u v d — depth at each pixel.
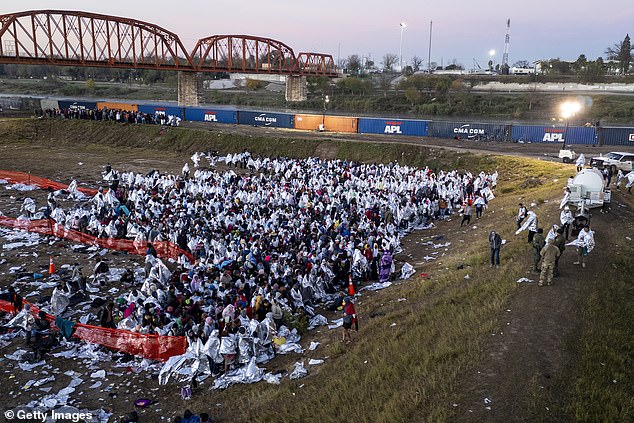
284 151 64.12
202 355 16.70
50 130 74.88
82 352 18.27
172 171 56.28
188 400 15.45
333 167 49.97
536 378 13.33
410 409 12.62
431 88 116.44
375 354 16.30
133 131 72.75
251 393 15.49
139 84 166.88
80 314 21.12
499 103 98.38
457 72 157.00
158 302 19.94
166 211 32.56
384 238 26.08
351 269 24.69
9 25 79.50
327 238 26.08
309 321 20.64
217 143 67.75
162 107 84.44
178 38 97.25
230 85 154.38
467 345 15.20
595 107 90.31
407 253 29.08
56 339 18.73
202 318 18.36
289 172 49.75
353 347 17.52
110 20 89.25
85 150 68.56
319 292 22.55
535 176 44.06
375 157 59.34
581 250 20.61
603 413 12.05
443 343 15.59
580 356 14.30
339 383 15.00
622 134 58.28
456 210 37.84
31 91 149.50
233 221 30.88
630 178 33.38
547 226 26.53
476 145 59.97
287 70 112.56
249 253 23.89
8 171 52.44
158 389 16.14
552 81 115.25
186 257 26.78
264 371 16.91
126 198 38.38
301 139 65.06
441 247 29.45
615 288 18.55
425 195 37.09
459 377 13.66
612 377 13.51
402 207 33.19
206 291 21.20
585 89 106.69
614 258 21.47
